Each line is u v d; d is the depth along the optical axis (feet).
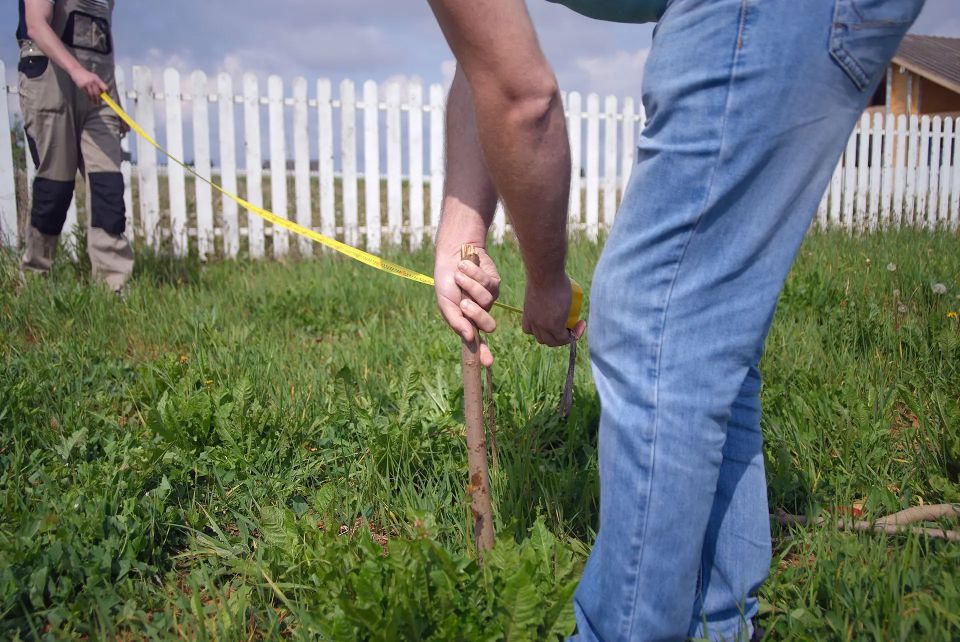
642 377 4.18
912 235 24.23
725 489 5.03
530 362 10.01
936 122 35.63
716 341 4.12
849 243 21.29
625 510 4.27
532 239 4.62
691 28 3.94
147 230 23.29
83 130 15.76
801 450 7.77
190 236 23.82
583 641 4.73
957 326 11.12
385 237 26.23
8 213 20.93
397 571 4.84
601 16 4.84
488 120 4.06
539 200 4.34
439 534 6.40
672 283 4.11
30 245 16.29
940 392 9.21
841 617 5.18
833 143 4.10
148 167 23.25
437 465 7.69
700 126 3.93
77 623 5.50
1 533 6.22
